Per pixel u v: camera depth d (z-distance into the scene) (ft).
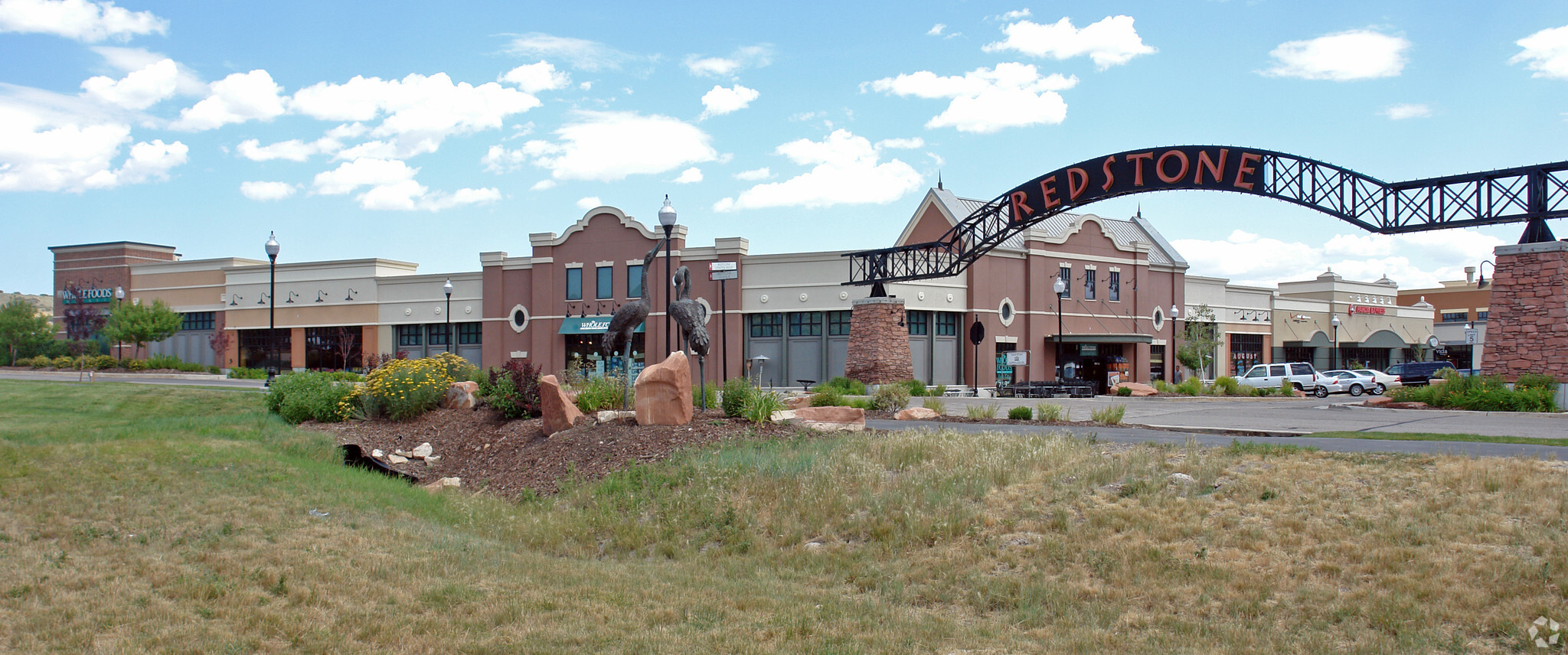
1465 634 24.08
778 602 28.50
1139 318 170.30
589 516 40.42
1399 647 23.52
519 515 41.91
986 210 112.88
